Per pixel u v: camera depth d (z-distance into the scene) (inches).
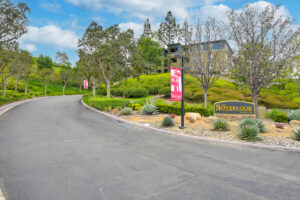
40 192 141.1
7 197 133.9
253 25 507.8
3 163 197.9
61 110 704.4
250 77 526.6
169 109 618.5
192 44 616.4
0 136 314.7
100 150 249.1
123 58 952.9
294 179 167.5
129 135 345.1
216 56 601.0
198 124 450.9
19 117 522.6
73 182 157.8
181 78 402.9
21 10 727.1
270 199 134.2
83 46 965.8
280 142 289.3
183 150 256.1
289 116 469.4
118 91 1337.4
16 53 1028.5
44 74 1920.5
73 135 332.2
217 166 197.6
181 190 146.0
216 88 1026.7
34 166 190.9
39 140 293.4
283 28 485.1
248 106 494.9
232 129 393.7
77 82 2568.9
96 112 673.0
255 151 255.1
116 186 151.9
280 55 499.5
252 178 168.7
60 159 212.2
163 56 2223.2
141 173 177.8
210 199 133.7
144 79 1628.9
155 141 305.1
